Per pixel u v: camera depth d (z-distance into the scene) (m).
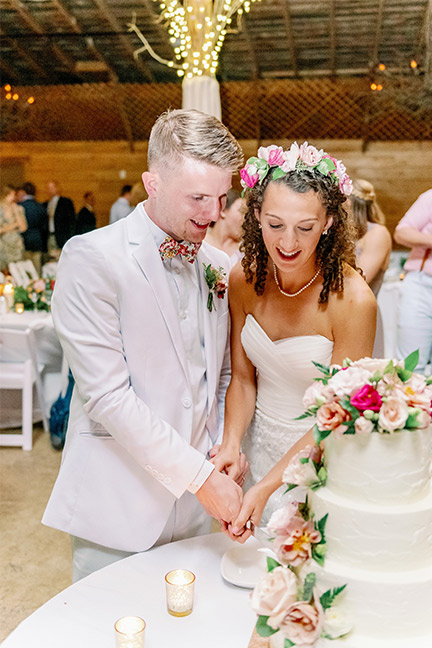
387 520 1.24
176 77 11.94
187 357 1.96
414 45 10.18
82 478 1.88
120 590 1.67
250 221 1.96
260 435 2.20
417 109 11.40
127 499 1.87
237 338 2.19
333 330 1.99
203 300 2.01
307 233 1.74
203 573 1.76
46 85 12.38
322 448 1.38
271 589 1.25
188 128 1.69
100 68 11.65
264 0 8.90
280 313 2.05
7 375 5.03
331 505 1.28
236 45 10.48
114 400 1.76
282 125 12.21
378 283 3.98
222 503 1.76
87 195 10.70
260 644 1.42
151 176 1.76
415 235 4.57
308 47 10.47
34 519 4.05
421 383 1.28
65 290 1.80
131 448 1.77
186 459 1.75
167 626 1.55
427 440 1.27
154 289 1.82
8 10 9.45
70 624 1.55
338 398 1.27
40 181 13.35
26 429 5.07
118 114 12.65
